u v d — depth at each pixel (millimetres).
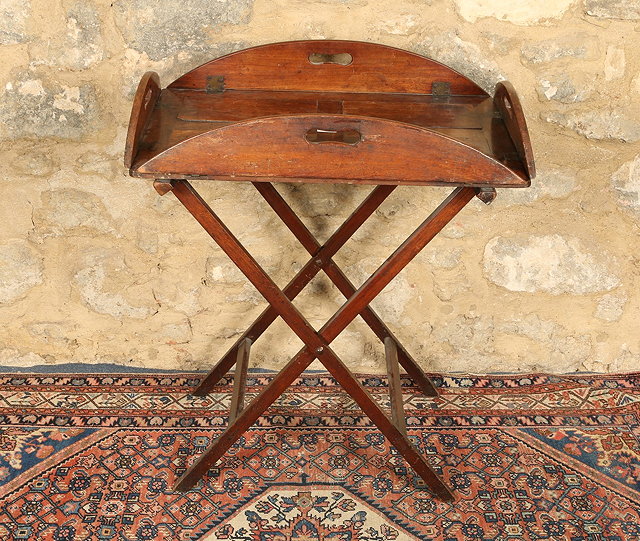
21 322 2627
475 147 1791
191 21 2264
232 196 2469
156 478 2258
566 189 2516
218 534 2090
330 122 1739
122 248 2535
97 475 2258
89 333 2666
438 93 2236
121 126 2375
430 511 2186
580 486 2281
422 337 2715
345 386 2123
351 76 2229
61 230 2504
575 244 2590
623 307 2682
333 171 1795
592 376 2719
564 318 2703
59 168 2416
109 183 2441
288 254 2590
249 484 2252
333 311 2674
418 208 2516
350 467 2320
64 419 2453
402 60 2207
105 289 2590
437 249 2580
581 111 2412
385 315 2668
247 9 2262
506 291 2650
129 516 2133
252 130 1742
